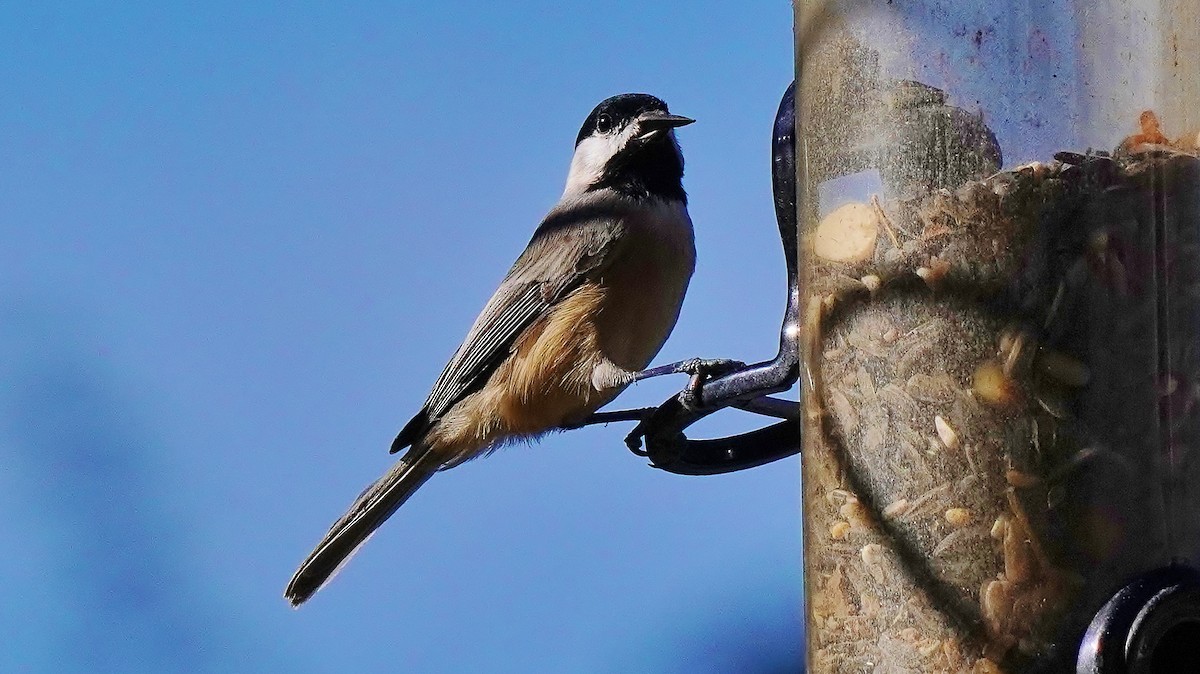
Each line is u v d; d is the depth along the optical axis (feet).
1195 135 21.93
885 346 22.17
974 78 22.04
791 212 27.12
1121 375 21.22
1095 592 20.62
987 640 20.76
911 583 21.39
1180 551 21.01
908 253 22.15
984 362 21.43
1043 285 21.38
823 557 22.70
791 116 27.50
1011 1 21.93
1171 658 20.33
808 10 24.08
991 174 21.80
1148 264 21.52
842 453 22.49
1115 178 21.59
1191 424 21.33
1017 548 20.83
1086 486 20.92
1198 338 21.57
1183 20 22.12
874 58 22.82
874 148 22.70
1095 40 21.77
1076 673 20.26
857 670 21.89
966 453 21.30
